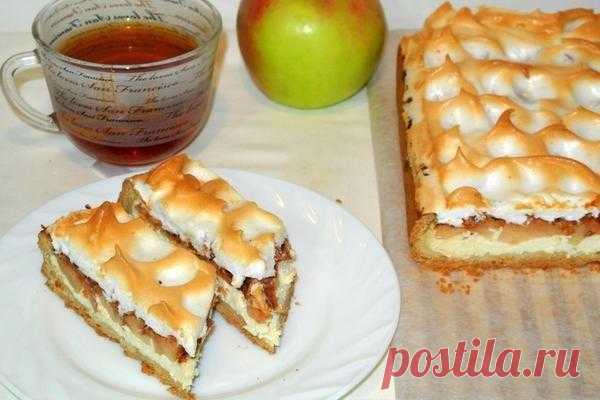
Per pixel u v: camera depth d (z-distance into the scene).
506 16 0.56
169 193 0.43
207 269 0.41
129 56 0.49
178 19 0.50
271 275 0.41
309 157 0.51
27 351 0.39
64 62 0.44
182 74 0.46
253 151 0.51
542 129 0.47
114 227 0.42
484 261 0.46
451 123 0.48
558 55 0.53
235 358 0.40
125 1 0.49
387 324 0.40
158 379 0.39
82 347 0.40
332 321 0.41
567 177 0.45
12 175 0.48
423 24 0.60
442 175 0.45
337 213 0.45
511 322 0.43
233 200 0.44
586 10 0.56
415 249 0.45
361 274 0.43
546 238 0.45
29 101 0.53
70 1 0.48
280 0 0.50
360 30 0.51
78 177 0.49
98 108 0.46
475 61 0.51
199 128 0.50
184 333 0.38
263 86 0.53
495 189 0.45
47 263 0.42
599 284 0.45
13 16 0.59
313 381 0.38
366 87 0.56
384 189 0.49
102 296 0.40
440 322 0.43
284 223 0.45
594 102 0.50
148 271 0.40
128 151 0.47
